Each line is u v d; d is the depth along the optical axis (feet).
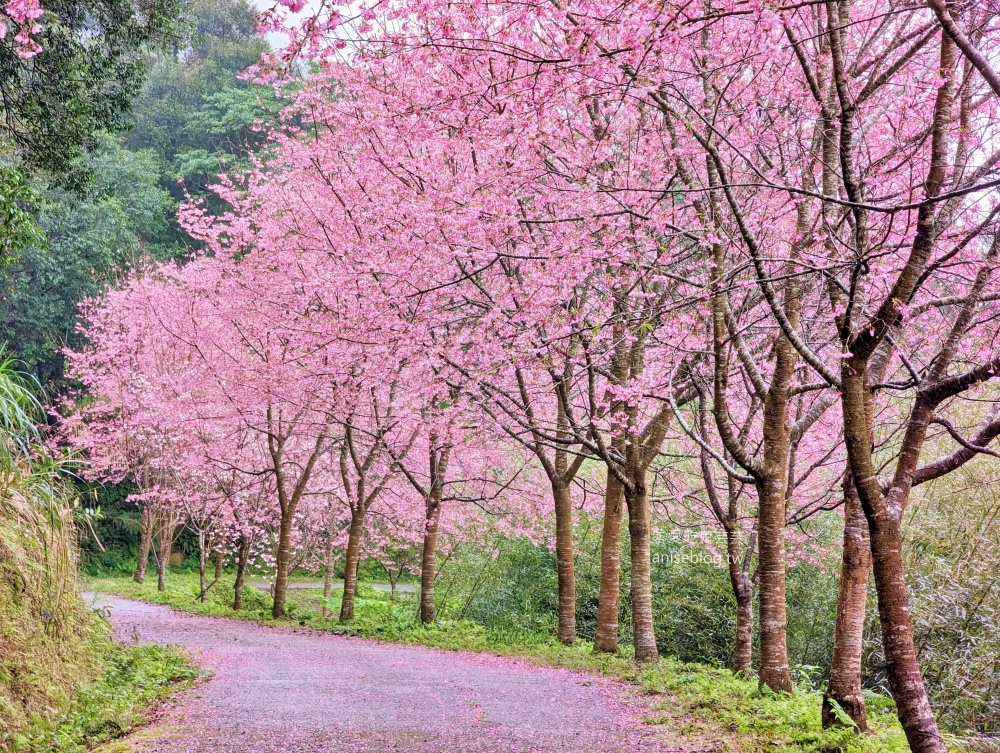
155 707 28.45
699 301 32.24
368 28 20.47
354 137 50.83
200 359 72.28
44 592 28.22
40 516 27.61
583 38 23.89
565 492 57.57
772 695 32.55
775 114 35.42
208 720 26.63
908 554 46.09
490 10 31.07
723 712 29.32
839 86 21.76
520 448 66.03
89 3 48.29
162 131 155.43
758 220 37.63
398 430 70.95
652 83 25.25
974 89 26.14
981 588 41.27
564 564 57.11
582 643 58.75
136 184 136.98
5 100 47.24
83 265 118.52
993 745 34.76
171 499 88.33
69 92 48.80
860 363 21.35
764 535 33.35
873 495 20.90
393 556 100.53
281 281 61.36
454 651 55.83
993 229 23.59
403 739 24.90
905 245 24.82
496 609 69.92
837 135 28.30
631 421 47.67
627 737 26.11
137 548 127.03
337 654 49.39
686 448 62.03
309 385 60.13
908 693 19.97
